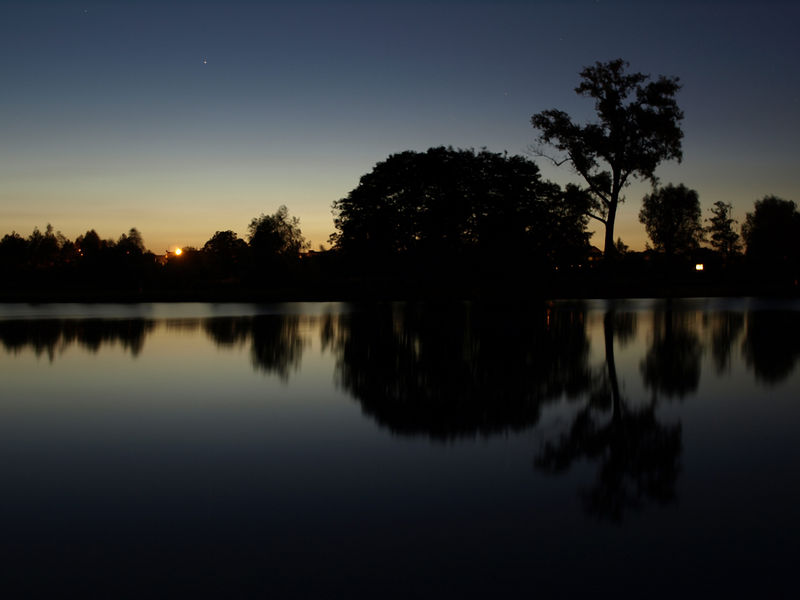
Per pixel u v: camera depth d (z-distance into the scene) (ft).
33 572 10.55
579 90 119.96
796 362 36.50
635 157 118.62
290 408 24.14
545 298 131.13
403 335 53.72
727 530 12.02
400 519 12.69
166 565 10.77
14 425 21.59
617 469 15.99
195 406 24.61
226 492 14.46
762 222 209.26
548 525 12.31
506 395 26.63
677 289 145.07
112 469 16.42
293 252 208.95
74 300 131.64
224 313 87.35
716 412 22.97
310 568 10.61
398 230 161.38
